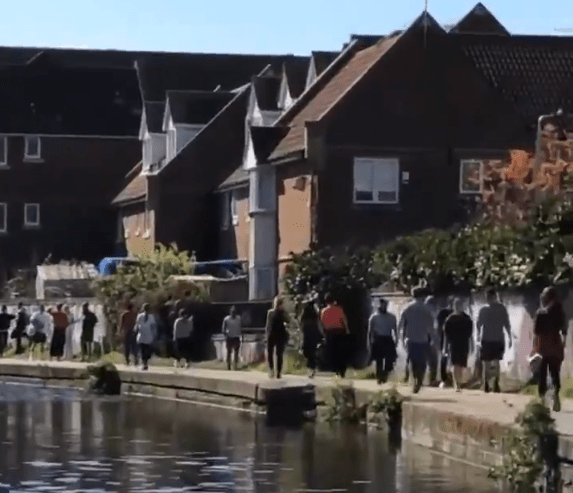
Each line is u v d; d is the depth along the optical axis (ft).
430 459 89.25
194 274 213.46
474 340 124.26
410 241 140.56
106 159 306.55
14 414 125.29
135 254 216.95
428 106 198.90
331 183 196.65
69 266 261.85
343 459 89.81
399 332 114.93
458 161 198.90
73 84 312.91
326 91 211.82
